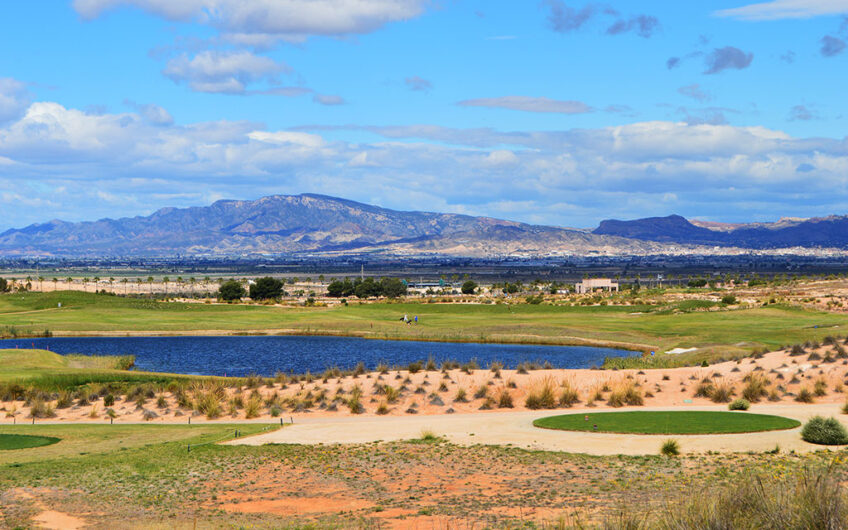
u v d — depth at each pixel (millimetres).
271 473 29203
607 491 23438
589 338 104125
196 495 26188
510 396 44844
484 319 132125
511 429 35781
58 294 160875
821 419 30172
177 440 37188
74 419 46000
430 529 19797
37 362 72438
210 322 129875
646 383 48844
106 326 123250
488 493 24422
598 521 18578
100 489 27109
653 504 20688
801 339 82125
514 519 20438
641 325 112438
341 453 32188
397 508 23047
